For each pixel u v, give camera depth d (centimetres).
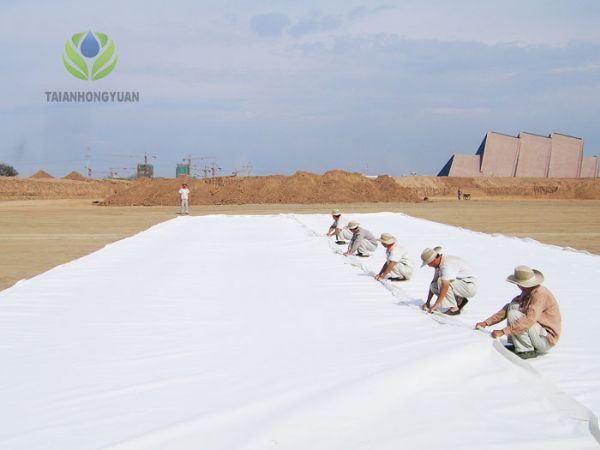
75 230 2181
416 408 437
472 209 3544
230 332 652
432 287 745
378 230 1916
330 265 1141
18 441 389
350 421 411
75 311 759
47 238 1888
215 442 379
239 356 562
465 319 715
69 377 511
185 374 513
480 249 1412
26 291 892
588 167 8275
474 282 735
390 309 758
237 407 429
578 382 496
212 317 723
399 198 4656
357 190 4662
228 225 2197
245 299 829
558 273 1059
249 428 398
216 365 536
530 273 569
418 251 1379
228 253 1345
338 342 605
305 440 382
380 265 1138
